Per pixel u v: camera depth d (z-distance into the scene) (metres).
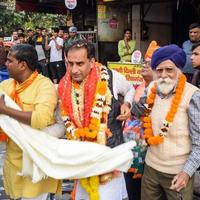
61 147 2.72
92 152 2.70
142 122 3.01
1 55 10.52
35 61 2.91
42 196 3.03
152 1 11.24
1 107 2.73
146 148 3.21
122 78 2.91
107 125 2.80
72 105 2.79
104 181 2.75
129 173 3.54
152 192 2.93
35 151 2.75
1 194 4.54
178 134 2.69
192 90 2.69
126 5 12.44
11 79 3.05
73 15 14.99
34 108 2.83
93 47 2.79
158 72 2.75
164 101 2.77
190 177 2.68
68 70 2.83
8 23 27.66
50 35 13.98
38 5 16.94
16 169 3.00
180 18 12.41
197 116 2.63
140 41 12.26
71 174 2.71
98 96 2.75
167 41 12.67
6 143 3.04
